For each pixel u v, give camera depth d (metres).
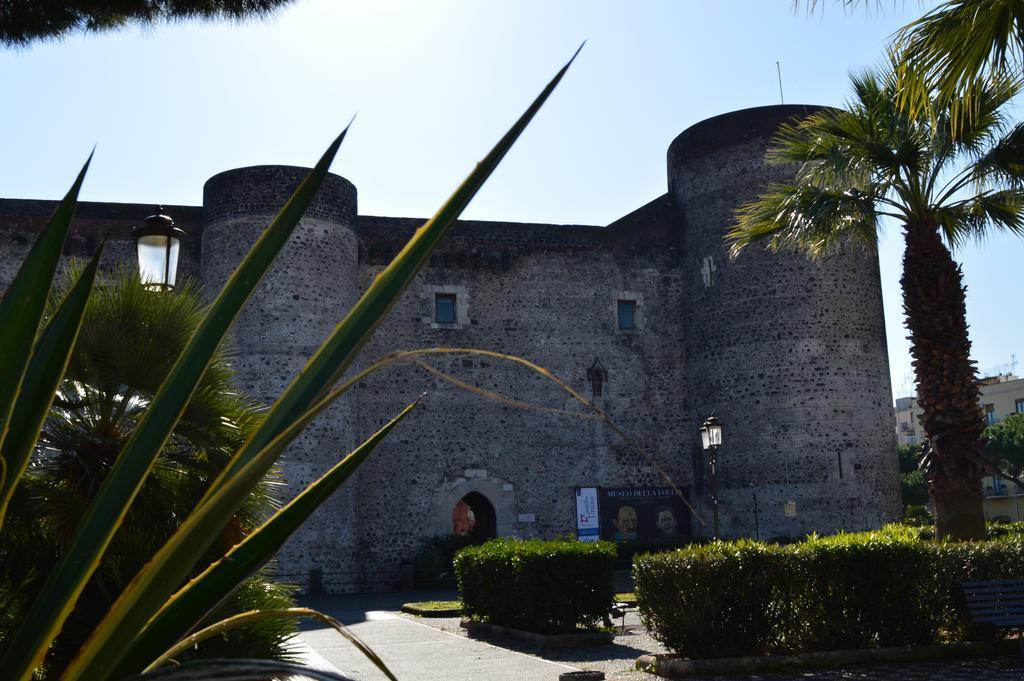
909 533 10.80
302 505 1.50
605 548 12.32
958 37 7.54
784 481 26.30
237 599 4.94
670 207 30.73
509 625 12.92
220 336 1.55
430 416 27.56
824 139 13.34
